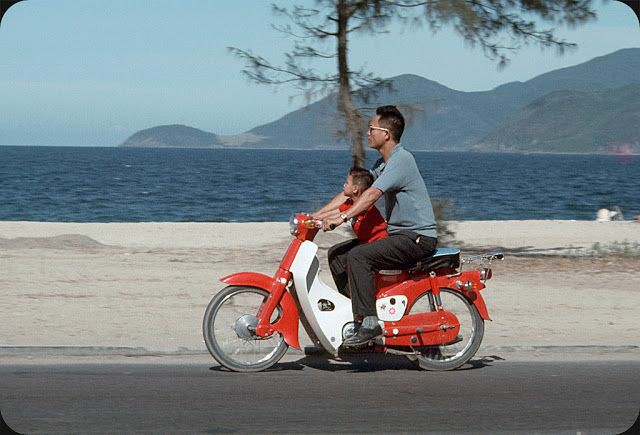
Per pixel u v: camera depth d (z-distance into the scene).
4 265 14.47
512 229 25.20
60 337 9.20
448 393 7.31
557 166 179.88
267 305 7.77
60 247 17.73
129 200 51.59
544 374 8.12
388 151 8.06
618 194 64.00
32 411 6.47
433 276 8.03
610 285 13.65
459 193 63.34
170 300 11.63
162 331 9.70
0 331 9.40
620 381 7.86
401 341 7.91
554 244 21.03
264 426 6.17
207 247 19.03
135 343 8.91
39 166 116.75
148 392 7.12
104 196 54.75
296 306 7.86
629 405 6.99
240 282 7.76
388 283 7.96
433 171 125.38
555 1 14.63
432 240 7.87
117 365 8.20
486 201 53.72
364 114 15.00
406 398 7.11
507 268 15.40
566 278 14.31
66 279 13.17
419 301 8.05
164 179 82.44
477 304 8.21
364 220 8.03
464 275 8.16
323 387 7.45
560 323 10.65
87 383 7.41
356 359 8.68
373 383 7.64
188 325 10.07
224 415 6.45
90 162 150.38
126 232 23.59
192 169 118.25
